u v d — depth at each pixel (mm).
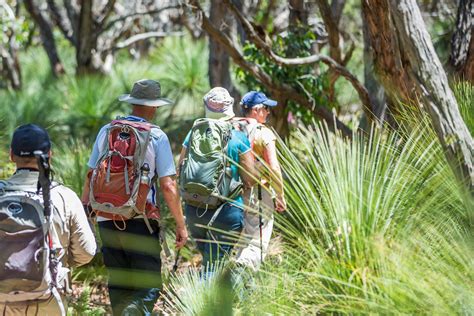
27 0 30391
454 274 6621
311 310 7328
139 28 41062
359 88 15414
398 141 9117
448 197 7770
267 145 10414
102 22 29078
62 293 7293
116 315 9516
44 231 6961
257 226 10266
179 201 9414
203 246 10516
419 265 6859
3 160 15312
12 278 6867
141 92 9672
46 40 31125
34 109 24422
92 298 11922
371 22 11812
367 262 7375
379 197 7750
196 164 10125
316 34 20750
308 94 16766
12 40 31281
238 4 17797
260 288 7820
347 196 7836
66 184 14188
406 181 7934
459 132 7676
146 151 9203
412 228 7477
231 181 10195
